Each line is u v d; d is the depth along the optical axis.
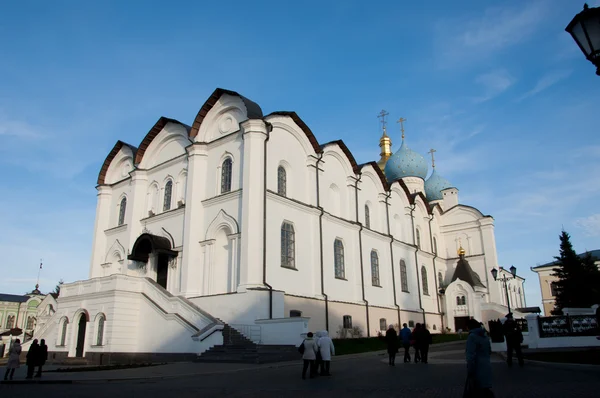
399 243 47.88
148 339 28.66
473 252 59.38
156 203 37.91
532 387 12.70
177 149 37.56
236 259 30.14
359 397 12.10
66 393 14.20
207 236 32.38
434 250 58.31
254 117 31.45
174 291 32.97
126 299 29.45
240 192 31.08
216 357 24.33
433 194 67.44
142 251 35.53
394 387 13.62
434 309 53.19
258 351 24.08
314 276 34.31
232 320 28.16
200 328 26.61
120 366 23.30
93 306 30.45
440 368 18.80
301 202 34.38
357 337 36.84
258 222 29.66
